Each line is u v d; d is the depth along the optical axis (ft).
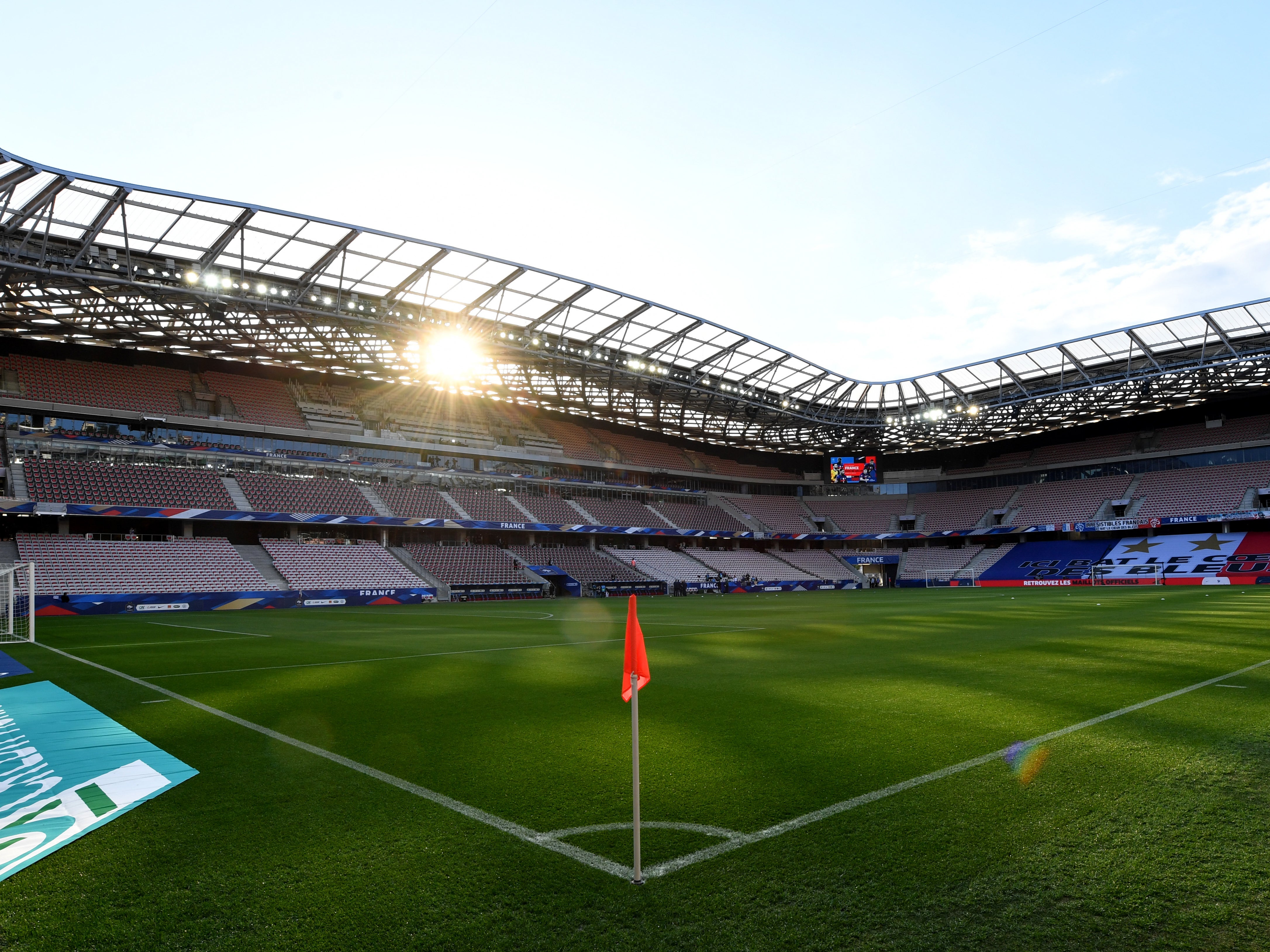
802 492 278.46
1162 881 14.05
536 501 207.21
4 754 25.21
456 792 20.34
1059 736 25.62
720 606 126.93
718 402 196.34
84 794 20.58
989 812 17.95
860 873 14.56
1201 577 190.60
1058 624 73.82
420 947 11.98
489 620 98.22
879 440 247.70
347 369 172.04
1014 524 239.91
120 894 14.16
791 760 23.03
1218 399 202.28
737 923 12.62
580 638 69.36
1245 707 30.35
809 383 191.31
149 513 139.95
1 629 84.43
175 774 22.47
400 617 106.11
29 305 119.55
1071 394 185.78
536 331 145.07
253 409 170.19
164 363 169.17
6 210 89.76
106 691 38.83
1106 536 228.02
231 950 11.98
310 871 15.07
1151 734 25.76
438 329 132.46
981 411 201.57
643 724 28.89
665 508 237.04
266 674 45.29
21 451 140.56
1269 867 14.58
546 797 19.80
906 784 20.29
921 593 183.83
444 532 190.39
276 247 107.96
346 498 172.14
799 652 54.08
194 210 96.89
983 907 13.12
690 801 19.10
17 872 15.34
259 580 144.56
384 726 29.37
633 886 14.15
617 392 186.80
